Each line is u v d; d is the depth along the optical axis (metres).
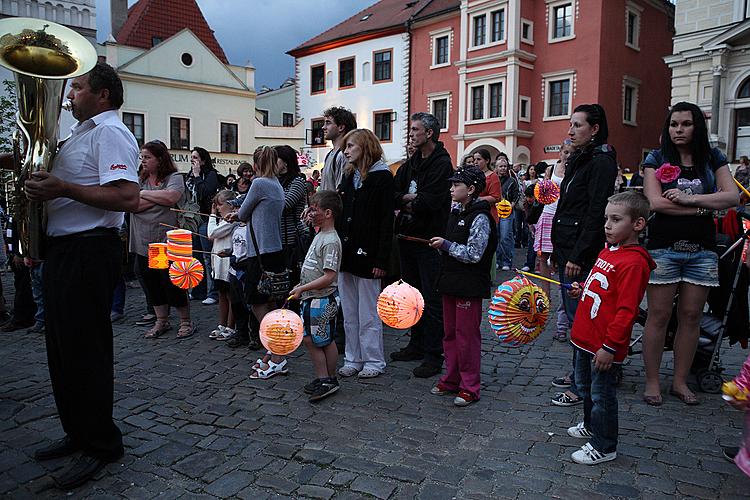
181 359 5.14
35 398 4.14
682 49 18.03
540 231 6.51
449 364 4.18
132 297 8.09
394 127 29.98
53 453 3.23
